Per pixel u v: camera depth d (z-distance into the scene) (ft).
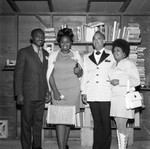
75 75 11.51
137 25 14.58
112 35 14.65
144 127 15.65
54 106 11.09
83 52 15.76
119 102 10.91
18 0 13.76
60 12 15.39
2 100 15.78
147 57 15.74
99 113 12.00
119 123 11.06
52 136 15.67
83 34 14.66
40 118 12.30
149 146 14.16
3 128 15.29
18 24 15.61
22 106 11.91
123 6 14.42
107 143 12.06
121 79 10.93
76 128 15.35
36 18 15.72
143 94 15.74
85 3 14.16
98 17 15.70
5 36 15.69
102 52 11.94
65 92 11.37
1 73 15.79
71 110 10.97
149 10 15.23
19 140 15.03
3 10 15.30
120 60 11.22
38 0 13.75
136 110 14.53
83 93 11.85
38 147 12.44
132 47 14.60
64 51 11.56
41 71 11.85
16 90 11.62
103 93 11.62
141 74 14.76
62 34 11.60
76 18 15.71
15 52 15.56
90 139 14.16
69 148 13.73
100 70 11.75
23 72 11.79
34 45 11.96
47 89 12.23
